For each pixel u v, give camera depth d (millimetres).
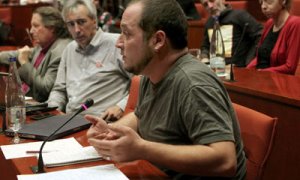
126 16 1339
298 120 2045
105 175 1258
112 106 2357
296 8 3605
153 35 1325
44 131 1667
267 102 2203
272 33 3369
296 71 3070
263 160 1425
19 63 3107
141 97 1560
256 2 5270
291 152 2100
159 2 1336
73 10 2455
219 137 1208
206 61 3232
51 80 2793
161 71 1383
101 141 1257
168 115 1352
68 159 1386
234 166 1215
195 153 1194
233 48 3781
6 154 1469
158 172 1314
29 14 5340
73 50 2623
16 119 1698
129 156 1220
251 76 2637
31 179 1224
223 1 3867
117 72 2527
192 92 1270
